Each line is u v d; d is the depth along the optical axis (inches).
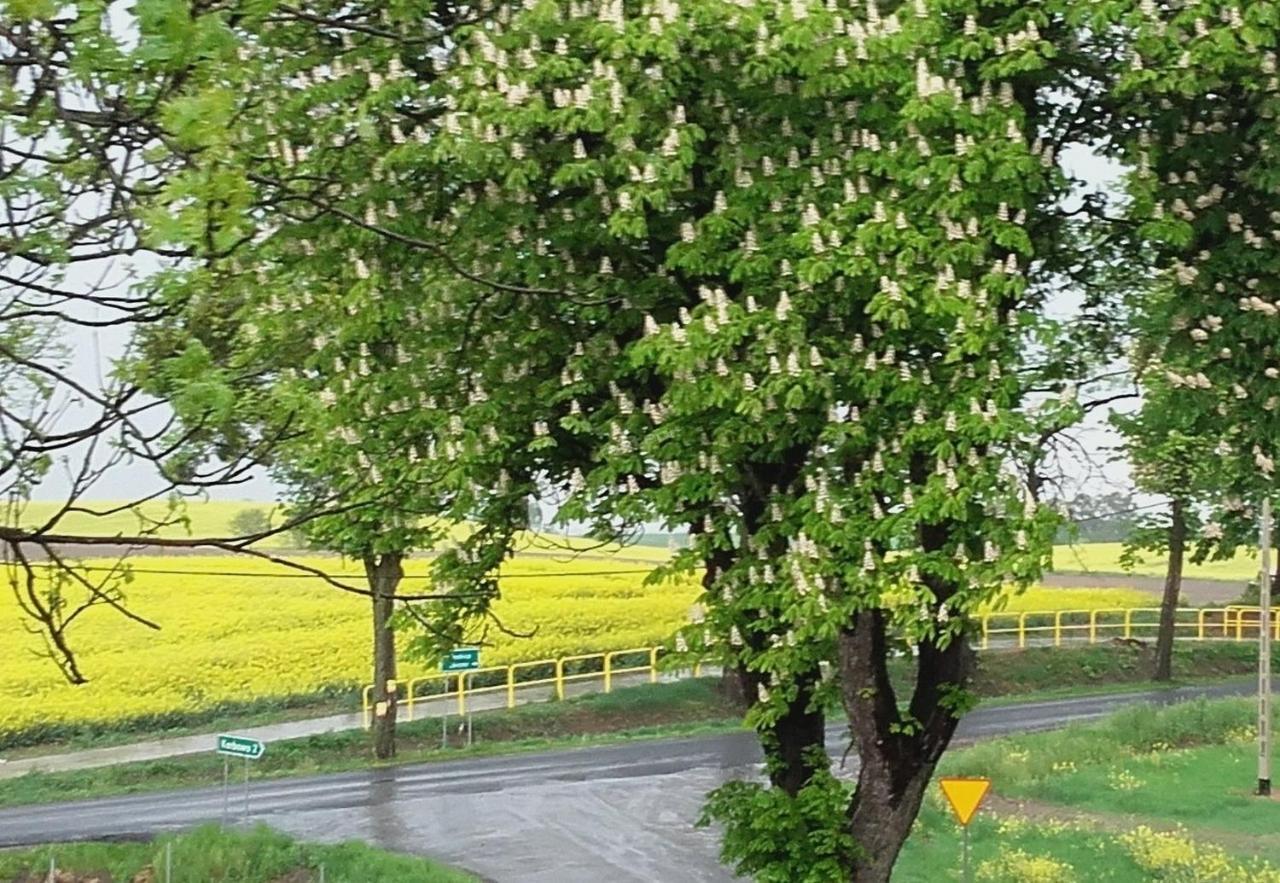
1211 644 1881.2
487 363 543.2
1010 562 439.8
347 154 468.4
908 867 799.1
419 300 518.9
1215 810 933.8
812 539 466.6
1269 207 501.4
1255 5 429.4
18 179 240.2
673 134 445.4
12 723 1414.9
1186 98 479.8
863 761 565.3
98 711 1450.5
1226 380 514.3
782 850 554.9
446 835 931.3
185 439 235.1
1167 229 466.9
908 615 459.5
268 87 430.3
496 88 453.7
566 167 454.3
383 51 451.8
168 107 197.0
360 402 518.3
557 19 469.4
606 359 520.7
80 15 195.6
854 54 444.1
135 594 1926.7
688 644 509.0
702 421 487.8
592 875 820.6
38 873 813.2
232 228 200.8
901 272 431.2
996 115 442.0
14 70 223.1
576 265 518.0
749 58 449.7
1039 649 1776.6
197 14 216.8
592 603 1942.7
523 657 1688.0
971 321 426.0
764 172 465.7
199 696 1523.1
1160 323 522.0
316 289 503.2
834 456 486.0
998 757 1080.2
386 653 1294.3
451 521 552.1
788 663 491.5
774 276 462.3
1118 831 874.8
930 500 440.5
